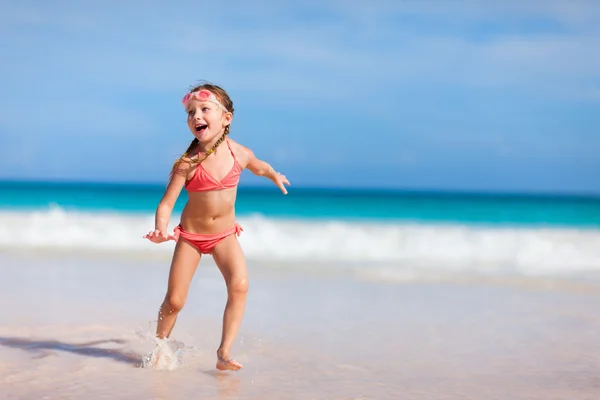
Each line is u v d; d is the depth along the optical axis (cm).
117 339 535
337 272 982
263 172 496
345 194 4634
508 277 958
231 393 395
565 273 1013
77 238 1316
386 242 1292
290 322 623
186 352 504
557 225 1653
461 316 663
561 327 614
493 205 2788
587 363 484
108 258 1089
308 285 857
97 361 464
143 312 655
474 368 467
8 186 4803
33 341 520
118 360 470
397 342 545
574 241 1312
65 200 2702
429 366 470
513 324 626
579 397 400
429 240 1313
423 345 536
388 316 658
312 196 3944
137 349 505
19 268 959
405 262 1112
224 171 454
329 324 615
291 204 2670
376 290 823
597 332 594
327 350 514
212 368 457
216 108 453
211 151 453
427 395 400
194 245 464
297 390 404
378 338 559
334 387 412
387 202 3005
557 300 766
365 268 1029
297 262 1089
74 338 535
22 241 1286
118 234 1345
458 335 576
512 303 743
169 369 450
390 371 455
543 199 3828
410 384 423
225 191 456
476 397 398
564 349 528
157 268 982
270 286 845
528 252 1218
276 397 388
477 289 844
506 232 1434
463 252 1225
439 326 612
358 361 481
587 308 716
